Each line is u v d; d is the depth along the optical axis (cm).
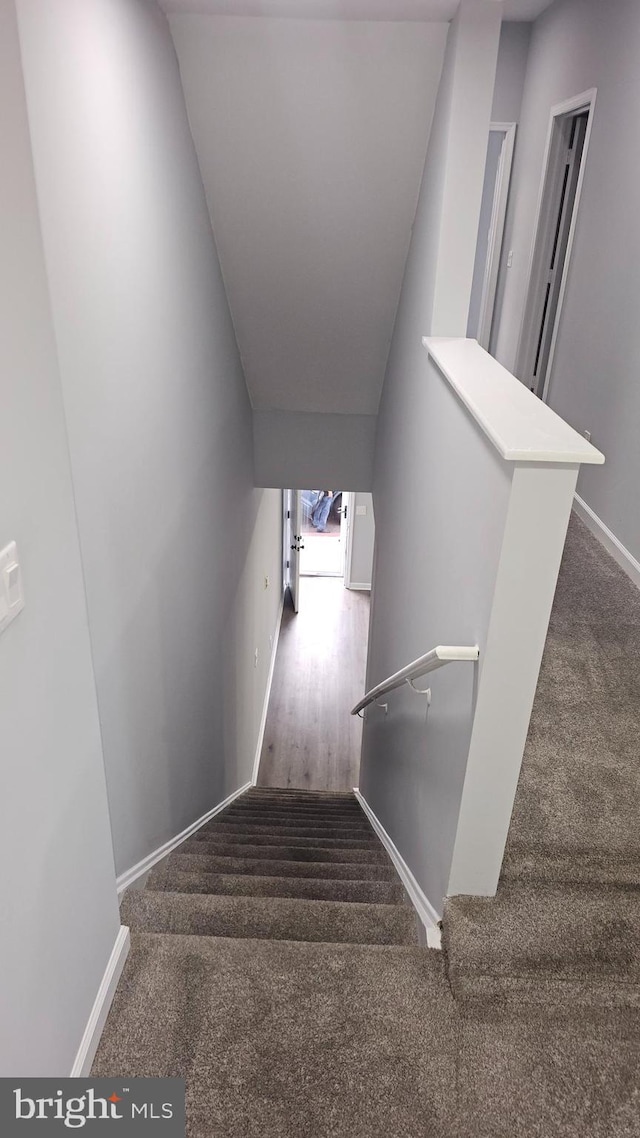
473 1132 156
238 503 436
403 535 323
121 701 214
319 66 265
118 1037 172
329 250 349
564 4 420
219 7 235
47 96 141
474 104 238
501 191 552
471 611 179
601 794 220
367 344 421
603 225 355
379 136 292
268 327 405
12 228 111
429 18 245
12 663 117
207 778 370
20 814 123
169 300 247
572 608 313
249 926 226
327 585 876
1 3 106
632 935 190
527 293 490
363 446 501
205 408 318
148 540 229
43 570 128
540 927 190
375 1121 157
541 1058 171
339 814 457
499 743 174
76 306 160
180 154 267
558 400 424
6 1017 121
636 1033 177
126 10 195
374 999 183
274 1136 154
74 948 154
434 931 207
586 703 258
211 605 351
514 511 148
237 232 337
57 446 132
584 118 434
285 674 719
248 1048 171
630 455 329
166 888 260
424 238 295
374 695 344
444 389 224
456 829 189
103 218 177
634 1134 157
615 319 341
